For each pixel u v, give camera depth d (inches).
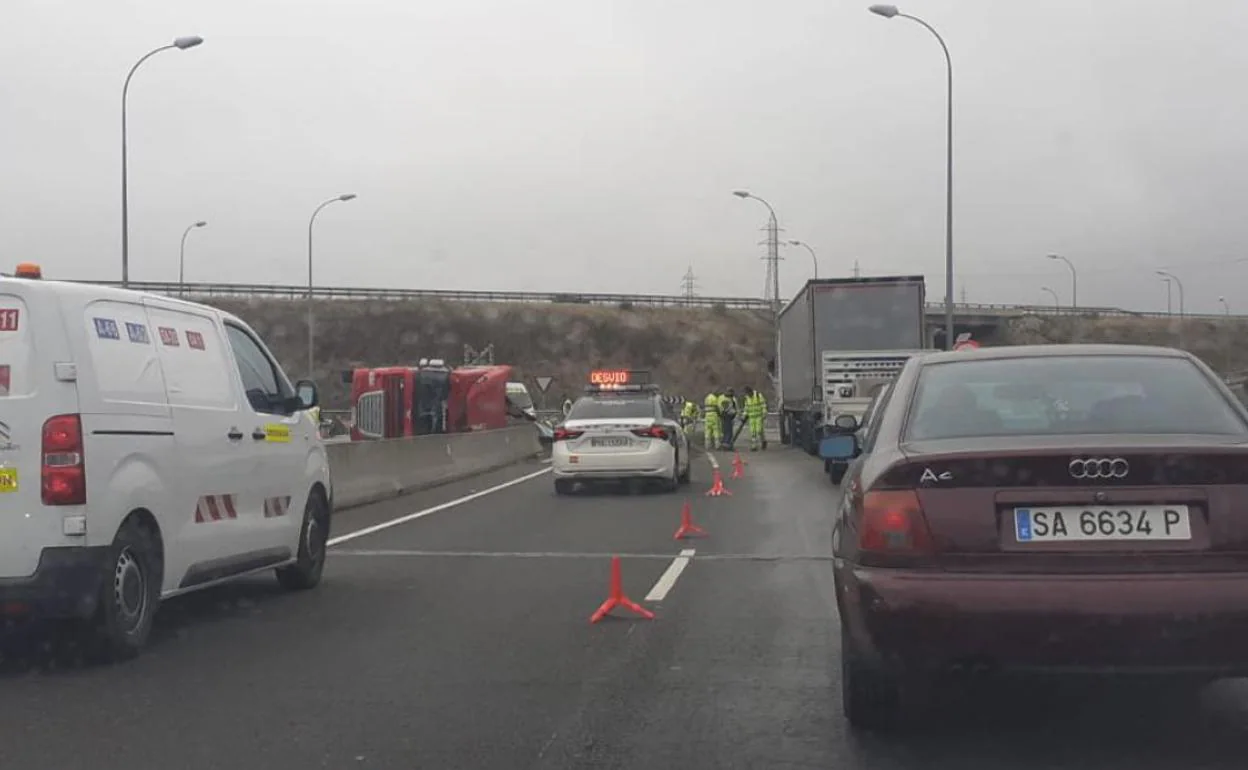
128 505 274.8
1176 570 183.9
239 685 259.8
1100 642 182.2
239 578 414.0
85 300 275.3
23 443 258.5
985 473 191.3
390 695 251.1
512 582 403.5
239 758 208.2
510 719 233.1
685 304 4141.2
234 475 331.3
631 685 259.9
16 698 248.2
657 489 804.0
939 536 191.0
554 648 298.2
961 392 229.3
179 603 364.5
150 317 302.5
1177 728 223.5
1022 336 2822.3
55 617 259.9
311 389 385.7
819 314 1085.8
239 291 2933.1
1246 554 183.9
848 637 207.9
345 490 688.4
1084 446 192.2
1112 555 185.9
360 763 205.8
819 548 493.7
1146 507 187.5
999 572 187.9
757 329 4040.4
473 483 895.7
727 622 331.9
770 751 211.9
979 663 188.2
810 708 240.4
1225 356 2701.8
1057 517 189.0
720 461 1152.2
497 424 1349.7
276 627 325.4
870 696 216.2
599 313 3865.7
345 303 3582.7
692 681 263.4
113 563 271.6
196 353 323.9
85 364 267.9
